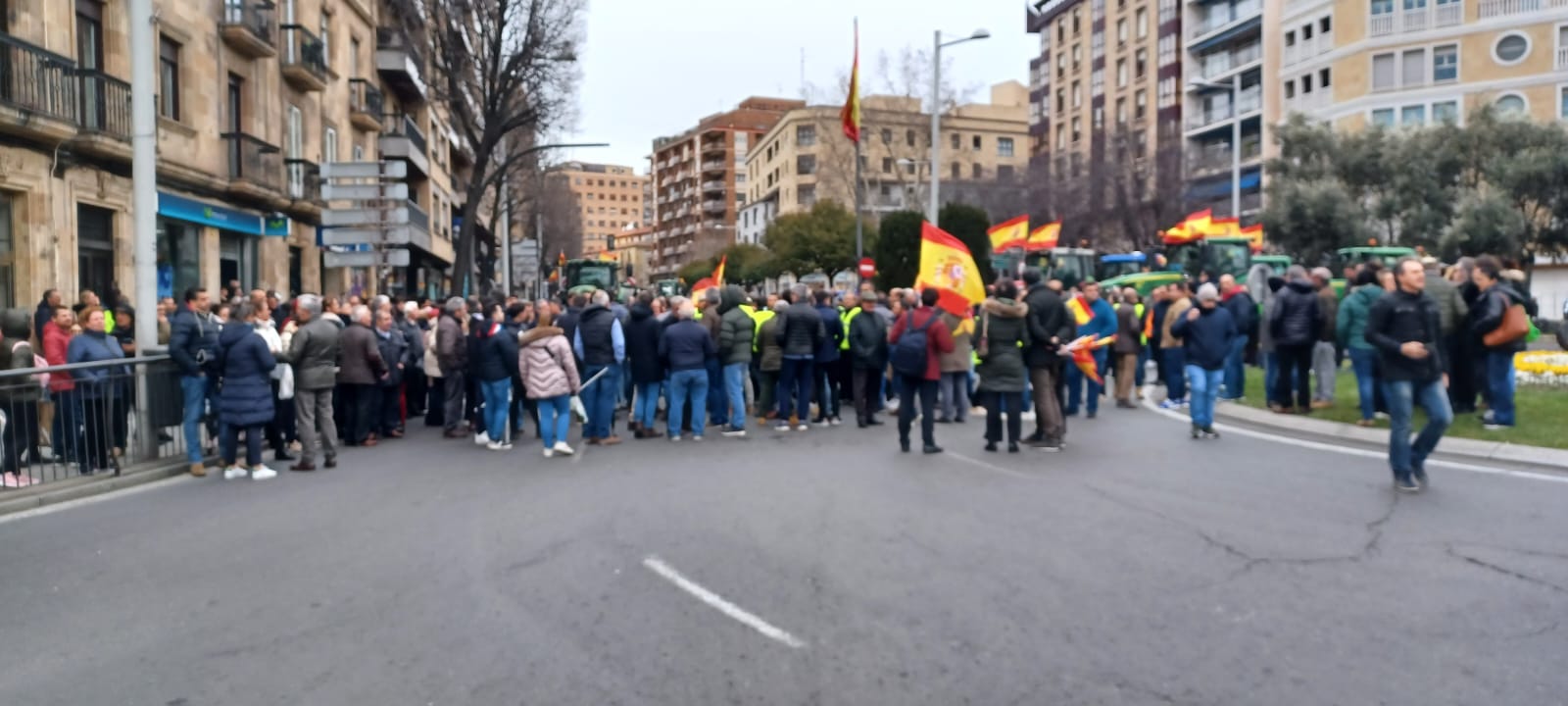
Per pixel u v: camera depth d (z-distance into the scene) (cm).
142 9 1164
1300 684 435
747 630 516
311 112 2670
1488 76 4359
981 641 493
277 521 805
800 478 945
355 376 1241
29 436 937
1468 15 4400
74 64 1603
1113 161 4531
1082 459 1024
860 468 996
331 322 1163
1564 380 1472
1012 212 5053
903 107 5488
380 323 1345
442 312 1476
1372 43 4647
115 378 1016
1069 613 534
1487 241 3172
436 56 3416
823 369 1384
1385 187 3622
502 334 1207
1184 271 2664
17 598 598
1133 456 1035
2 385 912
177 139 1933
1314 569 606
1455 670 449
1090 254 2881
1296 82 5138
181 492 958
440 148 4791
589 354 1220
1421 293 818
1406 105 4562
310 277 2680
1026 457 1048
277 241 2456
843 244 5234
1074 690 432
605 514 796
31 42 1523
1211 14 5959
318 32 2755
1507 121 3447
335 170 1981
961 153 8675
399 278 4078
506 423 1226
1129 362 1515
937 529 726
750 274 6525
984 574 608
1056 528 723
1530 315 1201
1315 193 3472
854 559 646
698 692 437
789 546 680
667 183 14388
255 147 2234
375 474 1041
